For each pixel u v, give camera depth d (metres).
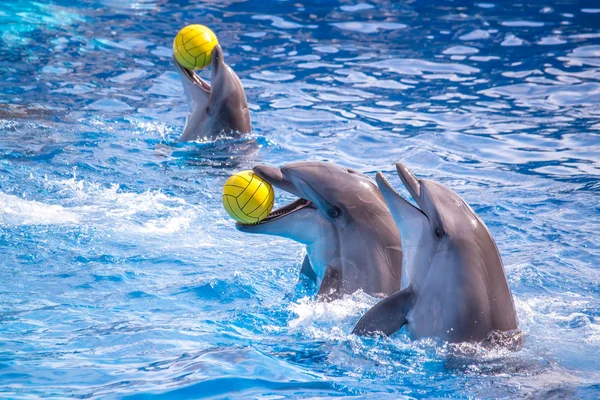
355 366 7.38
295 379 7.02
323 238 9.21
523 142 15.07
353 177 9.27
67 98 16.72
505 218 11.68
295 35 21.91
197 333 8.13
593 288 9.47
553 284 9.57
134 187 12.66
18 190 12.20
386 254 8.91
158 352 7.56
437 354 7.54
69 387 6.71
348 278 8.99
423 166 13.94
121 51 20.05
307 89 18.02
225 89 14.59
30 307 8.75
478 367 7.30
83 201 12.02
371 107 17.02
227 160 13.96
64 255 10.23
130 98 16.98
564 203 12.21
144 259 10.26
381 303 7.88
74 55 19.52
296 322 8.55
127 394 6.57
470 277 7.59
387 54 20.55
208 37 14.41
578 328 8.30
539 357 7.51
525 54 20.45
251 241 11.06
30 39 20.44
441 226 7.74
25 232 10.83
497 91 17.98
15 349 7.59
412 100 17.48
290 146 14.73
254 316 8.68
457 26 22.77
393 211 8.20
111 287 9.40
